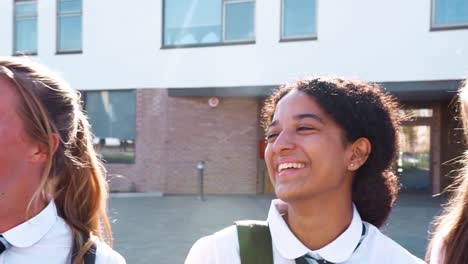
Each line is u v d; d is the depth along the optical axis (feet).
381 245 4.98
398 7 32.94
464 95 6.52
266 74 36.35
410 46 32.78
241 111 39.14
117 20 40.29
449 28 31.99
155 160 39.63
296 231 4.87
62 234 4.79
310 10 35.19
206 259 4.95
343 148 4.79
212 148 39.29
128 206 32.22
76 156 5.27
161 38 39.14
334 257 4.72
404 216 28.02
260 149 39.60
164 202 34.30
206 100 39.22
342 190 4.91
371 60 33.63
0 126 4.27
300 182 4.65
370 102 4.94
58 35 42.16
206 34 38.17
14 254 4.49
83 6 41.14
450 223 6.30
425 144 40.40
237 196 37.70
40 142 4.47
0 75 4.39
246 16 37.11
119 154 40.73
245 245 4.76
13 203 4.46
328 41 34.55
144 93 39.78
